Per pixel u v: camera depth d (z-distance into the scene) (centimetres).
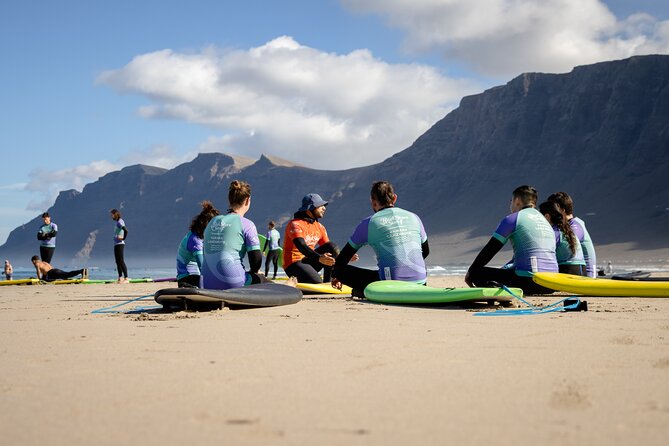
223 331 500
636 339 443
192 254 877
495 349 402
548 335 466
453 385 299
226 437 220
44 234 1923
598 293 816
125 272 1814
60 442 216
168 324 555
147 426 234
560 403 263
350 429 229
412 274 808
